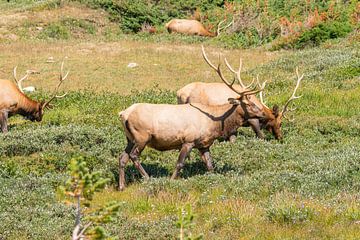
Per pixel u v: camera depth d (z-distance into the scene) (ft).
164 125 152.25
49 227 122.52
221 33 430.61
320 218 120.98
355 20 399.65
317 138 208.44
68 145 188.96
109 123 221.87
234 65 348.79
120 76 324.39
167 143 154.10
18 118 245.86
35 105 223.30
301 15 440.45
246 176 155.84
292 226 118.52
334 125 216.95
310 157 178.91
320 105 243.19
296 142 202.69
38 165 173.68
